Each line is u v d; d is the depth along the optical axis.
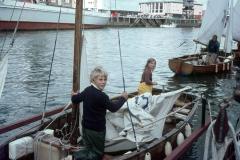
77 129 7.01
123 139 7.58
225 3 23.36
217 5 23.33
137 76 22.84
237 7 25.98
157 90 12.11
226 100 6.73
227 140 6.77
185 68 21.50
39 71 22.73
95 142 6.29
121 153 7.70
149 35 68.00
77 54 6.65
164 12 127.44
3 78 7.39
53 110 9.23
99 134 6.27
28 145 7.16
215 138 6.28
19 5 51.22
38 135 7.16
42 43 40.47
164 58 32.84
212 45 22.31
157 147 7.60
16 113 13.64
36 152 7.07
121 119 7.86
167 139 8.00
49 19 60.34
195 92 18.08
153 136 7.98
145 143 7.62
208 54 22.53
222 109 6.21
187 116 9.56
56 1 70.19
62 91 17.38
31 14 55.81
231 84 19.91
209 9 23.44
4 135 10.69
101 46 42.31
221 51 25.83
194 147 10.06
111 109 6.22
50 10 59.50
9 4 48.75
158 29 98.38
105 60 30.16
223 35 24.78
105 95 6.13
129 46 43.88
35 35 50.66
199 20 125.12
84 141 6.39
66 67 24.77
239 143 7.13
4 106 14.49
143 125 7.68
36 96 16.23
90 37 55.59
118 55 33.88
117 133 7.78
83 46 6.77
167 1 126.81
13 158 6.97
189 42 52.31
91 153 6.28
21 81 19.47
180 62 21.53
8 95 16.25
